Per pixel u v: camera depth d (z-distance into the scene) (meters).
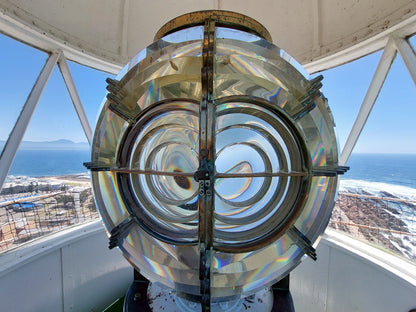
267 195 1.51
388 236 2.55
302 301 2.88
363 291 2.34
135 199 1.53
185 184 1.48
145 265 1.46
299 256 1.45
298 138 1.38
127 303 1.50
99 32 3.02
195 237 1.42
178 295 1.46
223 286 1.39
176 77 1.33
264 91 1.32
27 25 2.32
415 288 1.92
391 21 2.21
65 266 2.63
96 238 2.96
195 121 1.42
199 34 1.35
